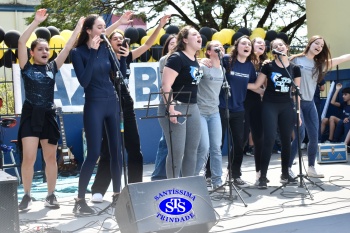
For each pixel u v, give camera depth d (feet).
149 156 32.96
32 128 19.38
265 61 22.62
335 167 27.94
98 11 54.49
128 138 20.33
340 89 36.32
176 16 59.82
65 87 30.45
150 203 14.62
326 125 35.53
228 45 35.40
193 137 19.42
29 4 76.59
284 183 22.07
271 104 22.49
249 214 18.43
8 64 30.17
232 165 23.39
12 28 75.87
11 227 14.30
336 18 37.19
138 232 14.26
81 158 31.60
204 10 54.49
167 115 17.81
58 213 19.45
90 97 18.97
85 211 19.01
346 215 17.92
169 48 22.62
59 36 30.81
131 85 31.63
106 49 19.38
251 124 23.70
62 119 29.66
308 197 20.89
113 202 19.36
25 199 19.86
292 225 16.94
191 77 19.07
